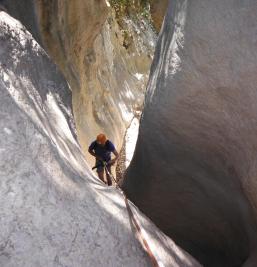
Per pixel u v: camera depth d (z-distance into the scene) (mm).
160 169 4395
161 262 2549
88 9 6148
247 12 2670
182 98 3416
